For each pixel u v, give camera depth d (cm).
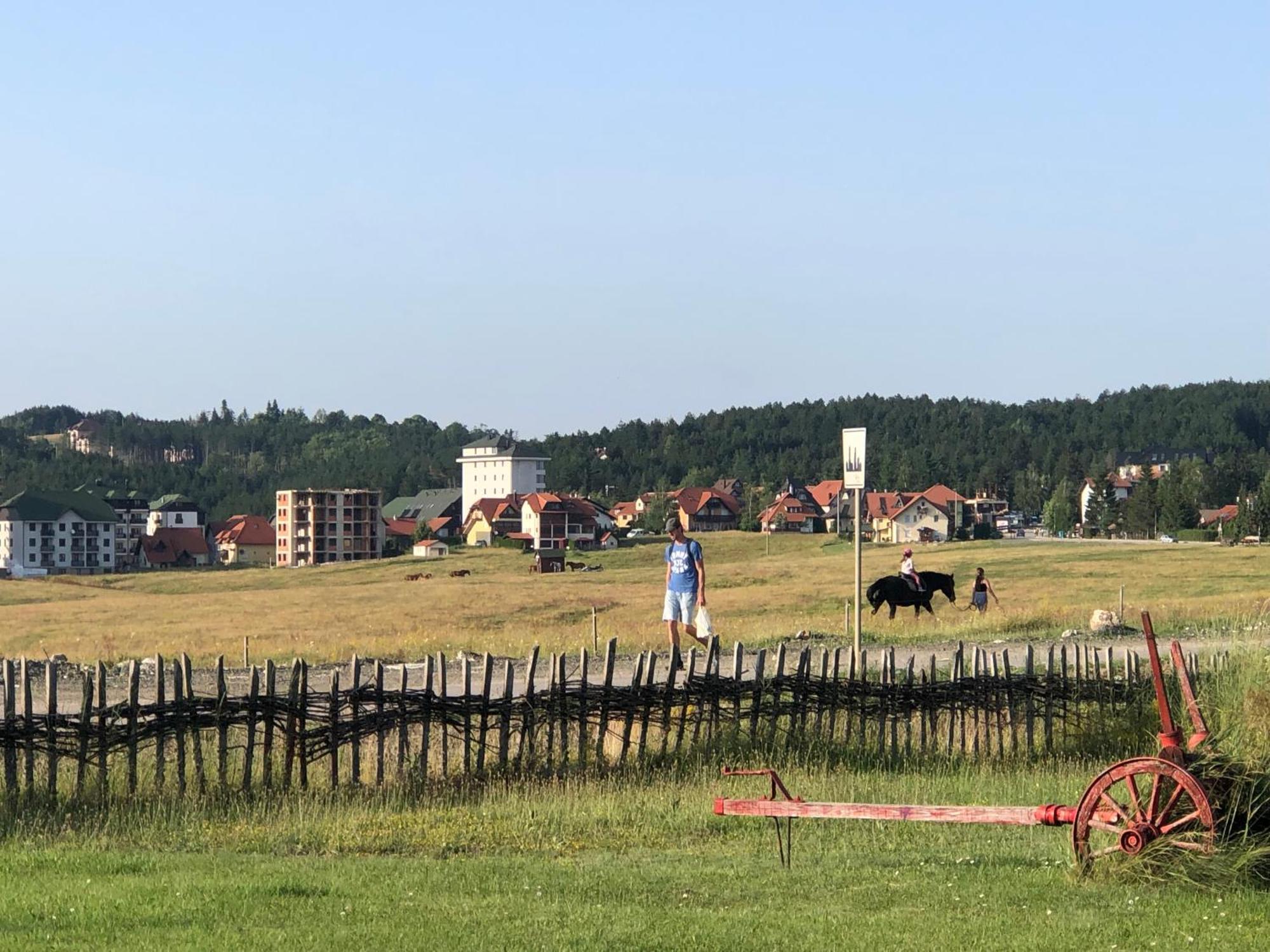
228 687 2128
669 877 1038
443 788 1407
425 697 1426
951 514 17412
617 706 1535
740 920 898
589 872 1060
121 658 2952
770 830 1252
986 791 1472
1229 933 859
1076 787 1498
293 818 1279
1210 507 19788
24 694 1309
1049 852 1146
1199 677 1570
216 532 19338
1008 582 7119
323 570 13188
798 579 8194
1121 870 1004
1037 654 2675
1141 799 1145
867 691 1678
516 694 1789
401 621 5072
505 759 1466
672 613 2034
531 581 9031
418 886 1002
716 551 14375
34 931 858
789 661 2477
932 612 3941
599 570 12388
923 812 1043
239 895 962
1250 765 1027
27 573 16712
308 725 1408
